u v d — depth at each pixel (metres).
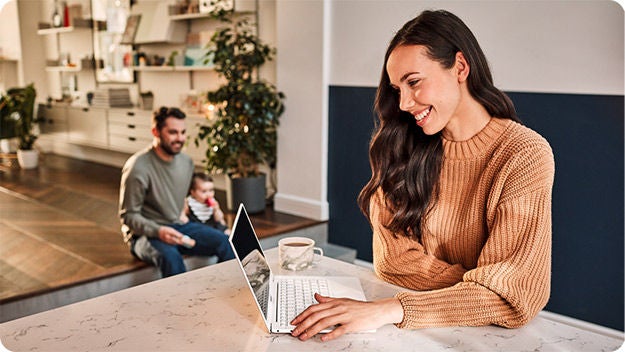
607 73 2.90
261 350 1.18
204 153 5.29
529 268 1.31
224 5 4.92
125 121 6.43
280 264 1.69
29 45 8.06
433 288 1.50
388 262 1.58
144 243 3.21
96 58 7.15
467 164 1.50
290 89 4.39
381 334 1.27
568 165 3.09
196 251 3.29
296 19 4.26
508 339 1.24
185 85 5.87
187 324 1.29
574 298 3.15
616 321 3.01
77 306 1.38
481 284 1.29
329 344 1.21
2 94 7.14
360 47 3.94
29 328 1.26
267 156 4.59
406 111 1.50
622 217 2.92
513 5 3.18
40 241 3.92
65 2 7.63
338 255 3.98
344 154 4.16
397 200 1.58
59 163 7.35
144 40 5.99
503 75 3.27
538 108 3.16
